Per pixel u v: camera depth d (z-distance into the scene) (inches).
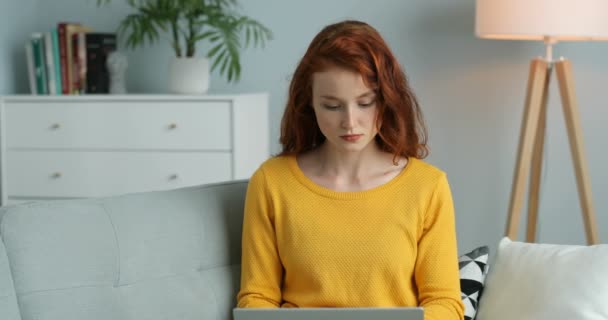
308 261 55.4
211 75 135.4
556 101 126.3
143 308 54.5
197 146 118.6
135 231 56.1
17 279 50.5
